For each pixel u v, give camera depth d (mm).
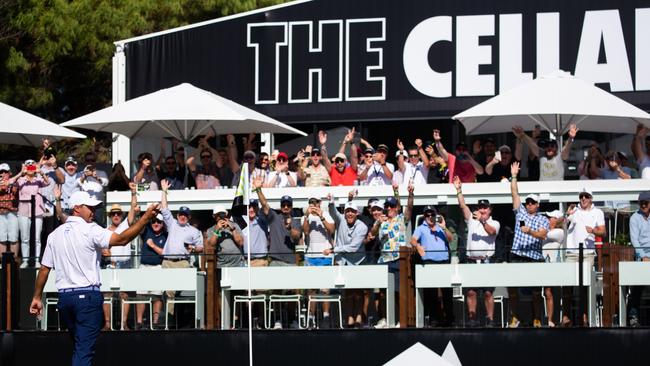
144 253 68688
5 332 66500
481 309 64188
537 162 77250
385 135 92188
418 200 71812
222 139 94438
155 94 78125
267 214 67125
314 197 71125
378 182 76500
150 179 77188
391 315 64625
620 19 89688
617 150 87875
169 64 94250
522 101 74500
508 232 69188
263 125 82062
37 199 73125
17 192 72688
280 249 67062
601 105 74188
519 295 64000
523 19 90688
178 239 67750
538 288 63906
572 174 85250
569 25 90250
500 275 64125
